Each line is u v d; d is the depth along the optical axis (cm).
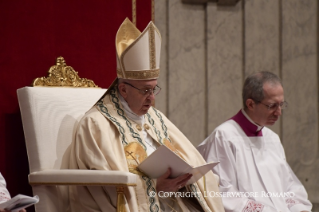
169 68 2097
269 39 2217
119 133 1336
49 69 1520
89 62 1691
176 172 1280
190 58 2125
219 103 2155
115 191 1238
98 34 1716
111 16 1753
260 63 2206
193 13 2136
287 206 1585
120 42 1425
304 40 2256
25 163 1521
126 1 1798
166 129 1475
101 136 1291
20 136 1517
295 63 2245
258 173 1584
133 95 1370
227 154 1569
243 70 2192
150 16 1867
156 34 1378
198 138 2134
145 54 1359
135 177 1170
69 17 1647
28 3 1557
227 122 1639
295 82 2247
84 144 1279
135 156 1323
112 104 1389
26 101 1348
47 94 1380
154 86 1385
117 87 1421
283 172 1639
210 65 2144
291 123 2248
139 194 1270
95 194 1247
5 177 1484
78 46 1666
